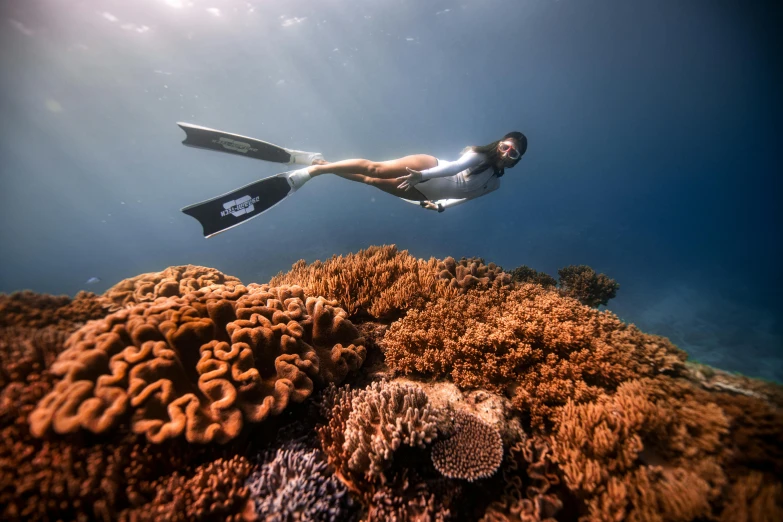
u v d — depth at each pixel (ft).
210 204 13.29
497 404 10.09
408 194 15.43
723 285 112.16
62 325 8.78
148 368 7.47
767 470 7.47
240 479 7.39
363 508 7.89
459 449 8.12
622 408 8.71
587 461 7.88
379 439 7.73
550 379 10.36
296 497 7.09
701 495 6.83
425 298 15.08
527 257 125.18
